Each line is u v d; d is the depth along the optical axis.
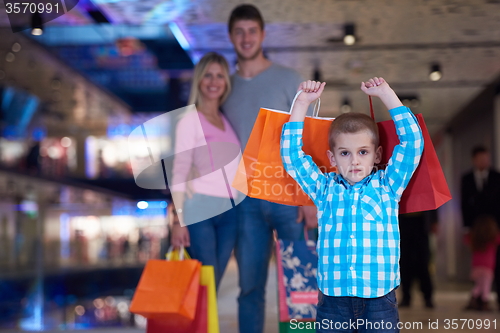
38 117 23.05
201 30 6.63
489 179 6.74
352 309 2.01
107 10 5.93
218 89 3.09
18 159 23.44
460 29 6.59
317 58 7.90
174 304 2.32
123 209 13.46
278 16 6.12
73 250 12.74
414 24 6.41
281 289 2.88
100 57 15.08
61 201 22.59
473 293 5.96
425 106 11.36
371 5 5.76
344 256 2.03
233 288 7.31
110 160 26.33
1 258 10.45
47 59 13.73
